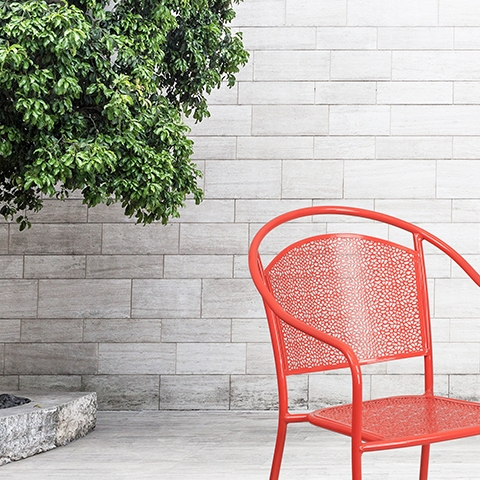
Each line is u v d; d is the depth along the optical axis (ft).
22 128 9.37
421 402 5.66
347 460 9.74
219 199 13.66
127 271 13.65
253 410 13.44
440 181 13.53
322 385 13.33
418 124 13.60
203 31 10.57
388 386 13.29
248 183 13.67
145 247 13.66
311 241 6.07
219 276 13.60
